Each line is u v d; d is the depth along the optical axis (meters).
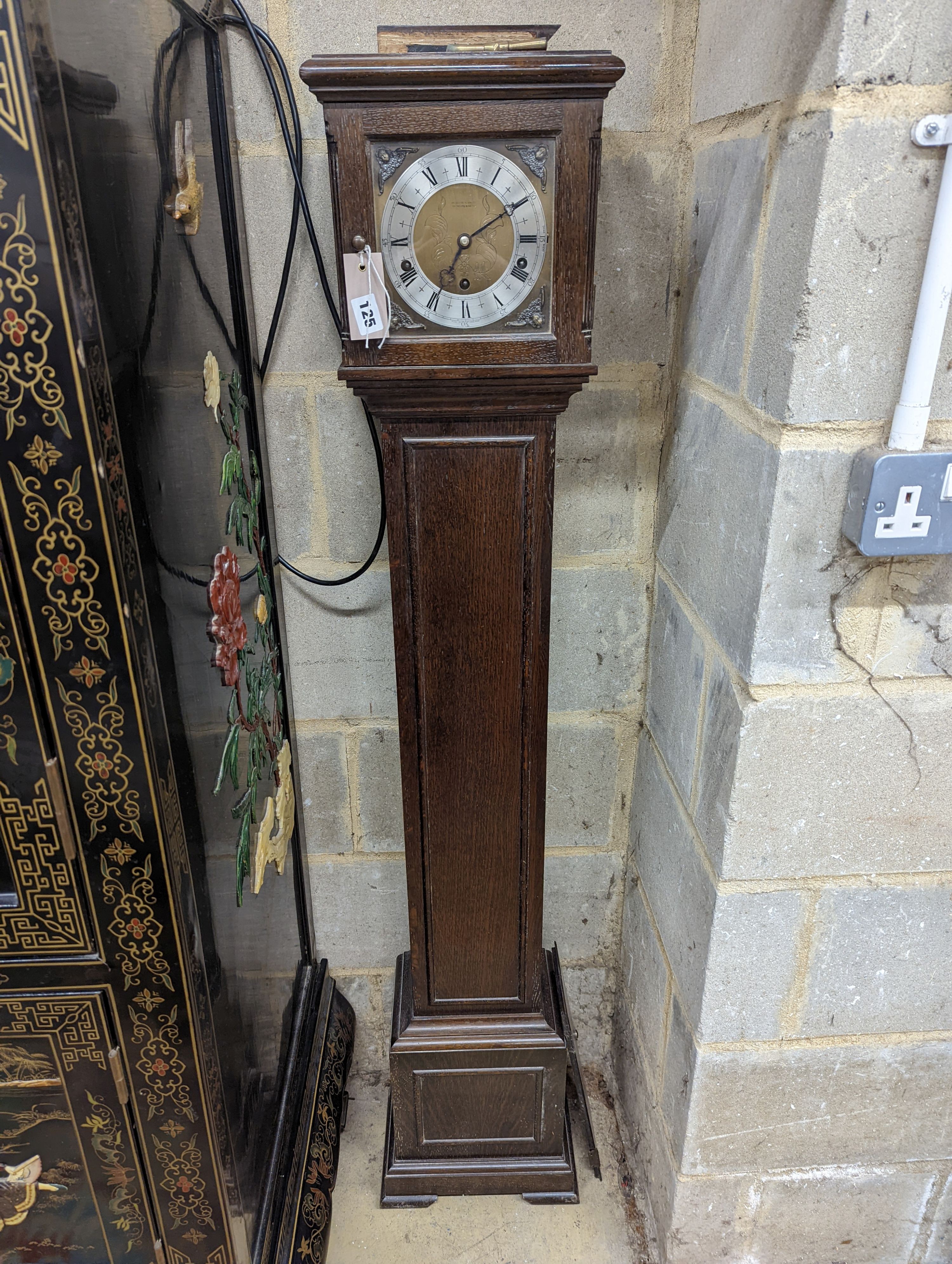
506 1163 1.54
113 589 0.84
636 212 1.31
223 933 1.14
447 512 1.15
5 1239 1.16
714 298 1.17
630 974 1.66
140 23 0.89
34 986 1.00
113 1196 1.14
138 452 0.88
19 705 0.88
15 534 0.82
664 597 1.43
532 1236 1.50
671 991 1.37
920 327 0.86
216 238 1.16
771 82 0.96
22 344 0.76
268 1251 1.29
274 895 1.44
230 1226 1.16
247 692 1.25
